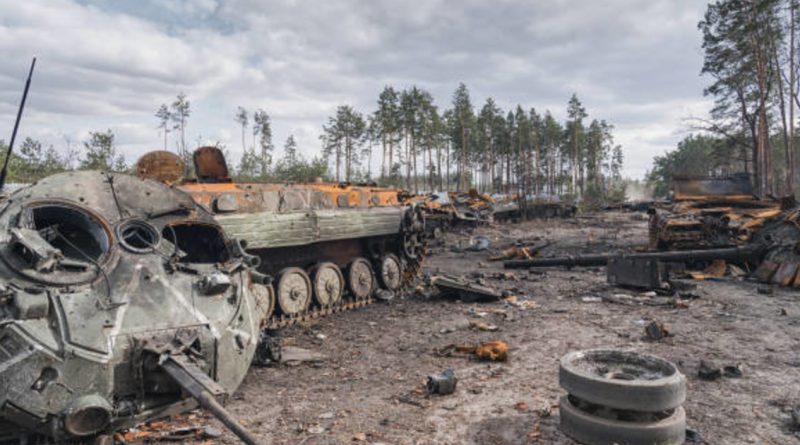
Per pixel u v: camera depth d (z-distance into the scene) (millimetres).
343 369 7812
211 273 6449
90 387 4879
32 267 5258
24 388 4598
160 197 6930
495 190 86438
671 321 10398
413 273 14930
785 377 7062
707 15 36250
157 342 5262
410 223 14367
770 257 15141
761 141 36500
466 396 6508
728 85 37125
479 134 81625
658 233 18734
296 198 11695
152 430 5559
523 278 16484
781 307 11609
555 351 8461
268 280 7402
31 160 22469
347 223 12398
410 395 6605
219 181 11344
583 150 92375
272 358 7992
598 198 79312
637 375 5328
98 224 6082
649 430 4777
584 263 17281
